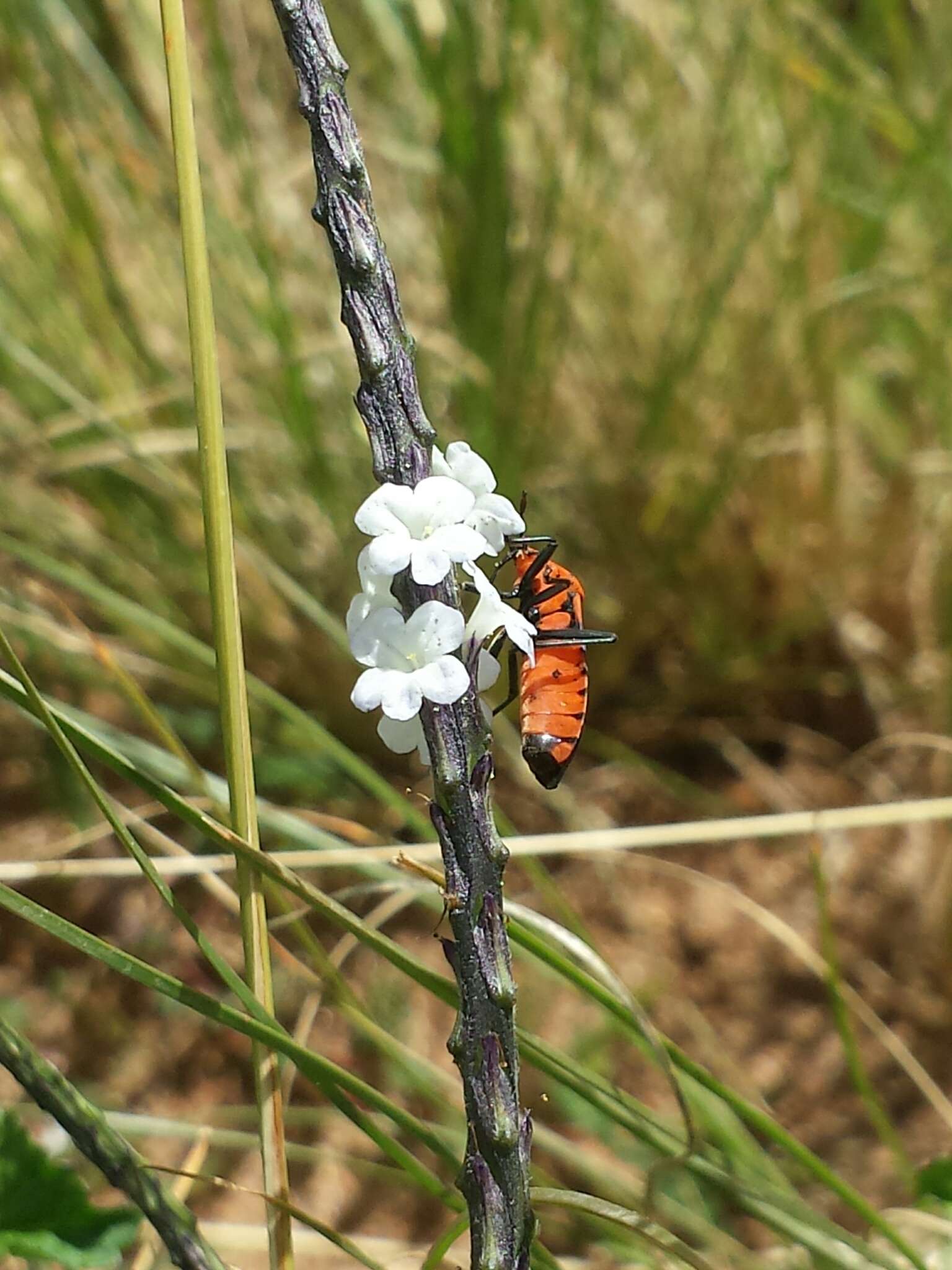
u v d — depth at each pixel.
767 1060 0.22
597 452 0.24
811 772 0.25
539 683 0.12
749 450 0.23
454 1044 0.08
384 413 0.08
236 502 0.23
